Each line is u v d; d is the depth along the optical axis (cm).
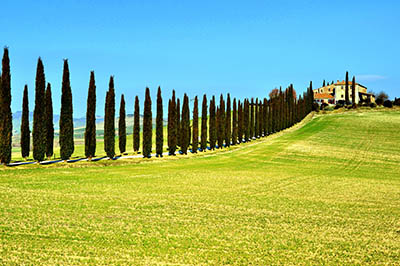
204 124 7581
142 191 3609
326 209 3170
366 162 6281
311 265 1931
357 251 2152
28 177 4066
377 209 3238
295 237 2369
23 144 5847
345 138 8588
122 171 4912
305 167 5819
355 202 3491
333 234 2459
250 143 8844
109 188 3675
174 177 4562
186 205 3111
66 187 3616
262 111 10081
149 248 2070
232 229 2489
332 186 4294
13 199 3000
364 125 10062
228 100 8262
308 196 3688
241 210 3019
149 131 6444
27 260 1822
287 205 3266
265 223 2667
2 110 4591
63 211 2723
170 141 6912
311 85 14212
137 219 2623
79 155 7450
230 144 8594
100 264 1820
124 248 2052
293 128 11350
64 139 5256
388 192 4031
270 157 6819
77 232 2272
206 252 2052
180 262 1897
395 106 13288
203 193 3641
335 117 12131
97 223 2477
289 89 11906
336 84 16362
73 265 1792
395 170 5662
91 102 5650
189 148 7944
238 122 8806
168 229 2428
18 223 2372
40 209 2741
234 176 4806
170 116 6919
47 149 5931
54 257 1877
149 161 6062
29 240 2091
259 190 3909
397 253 2138
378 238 2406
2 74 4584
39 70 4975
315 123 11431
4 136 4606
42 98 4978
